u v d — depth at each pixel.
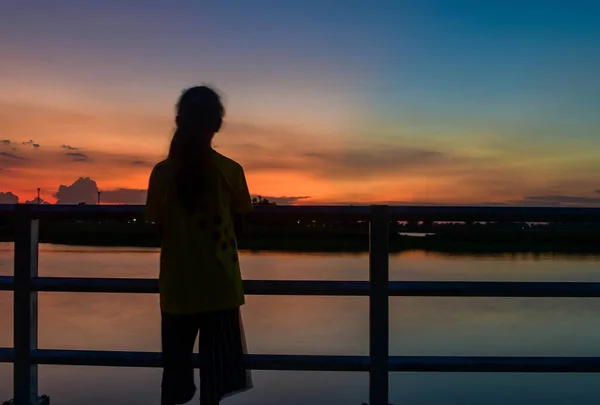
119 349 7.27
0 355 2.96
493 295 2.84
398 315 9.73
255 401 5.14
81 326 8.65
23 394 2.95
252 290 2.86
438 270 14.94
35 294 3.01
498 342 7.75
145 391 5.32
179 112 2.42
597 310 10.18
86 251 21.14
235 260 2.46
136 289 2.88
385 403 2.85
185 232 2.38
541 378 5.88
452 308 10.44
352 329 8.59
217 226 2.40
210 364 2.43
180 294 2.37
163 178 2.40
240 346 2.50
